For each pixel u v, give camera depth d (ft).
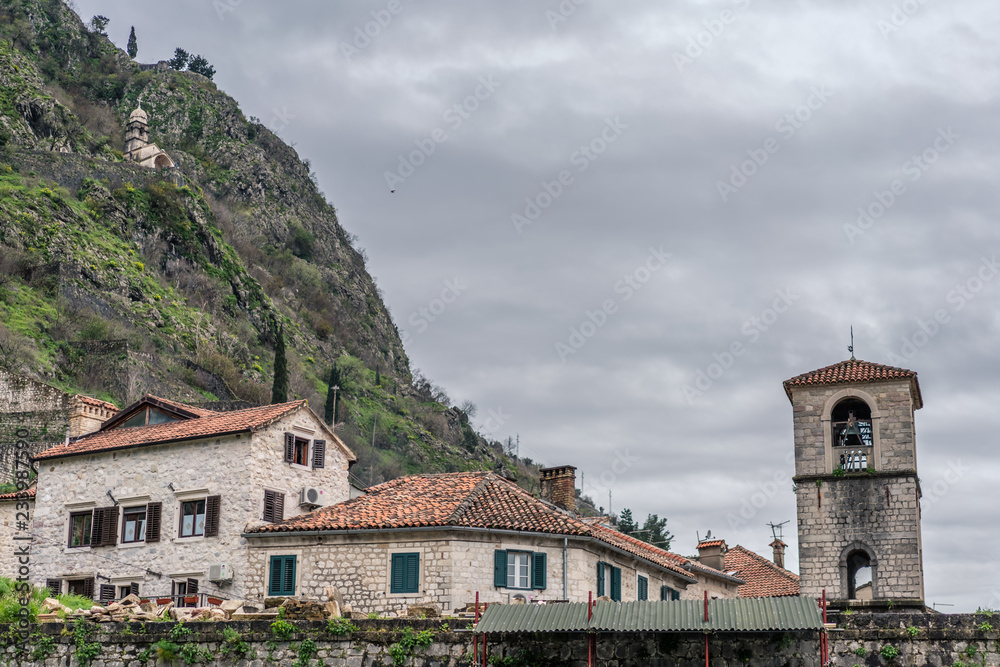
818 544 178.91
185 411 171.94
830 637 98.78
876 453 180.65
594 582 151.33
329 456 166.71
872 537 177.06
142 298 487.61
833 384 185.16
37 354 374.84
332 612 111.86
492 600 141.79
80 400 204.64
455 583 140.36
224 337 521.65
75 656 112.88
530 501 155.84
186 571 151.43
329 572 145.38
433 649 105.60
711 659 99.96
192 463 156.46
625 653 101.91
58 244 469.57
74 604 138.62
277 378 397.39
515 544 145.89
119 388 382.22
